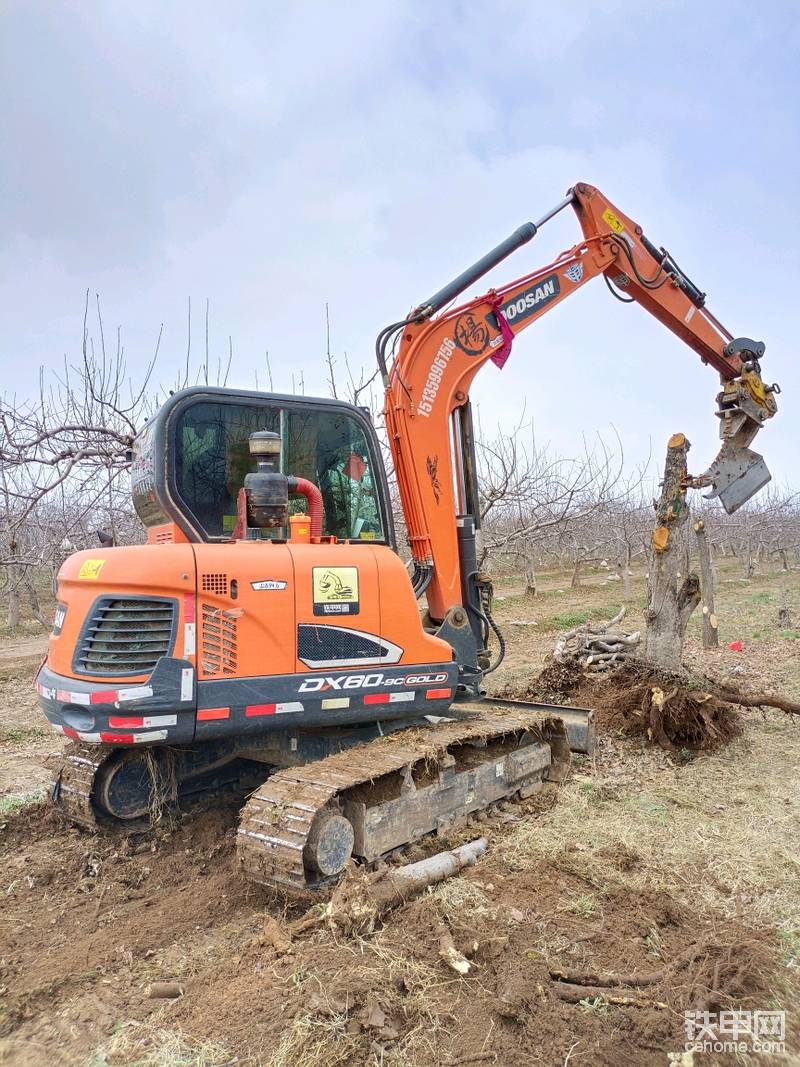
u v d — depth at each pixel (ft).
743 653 39.58
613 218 23.18
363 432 17.20
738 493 25.08
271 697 14.11
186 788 17.07
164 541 15.92
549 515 53.93
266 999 10.32
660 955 11.84
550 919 12.64
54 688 13.67
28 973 11.51
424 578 19.04
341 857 13.21
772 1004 10.71
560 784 19.54
